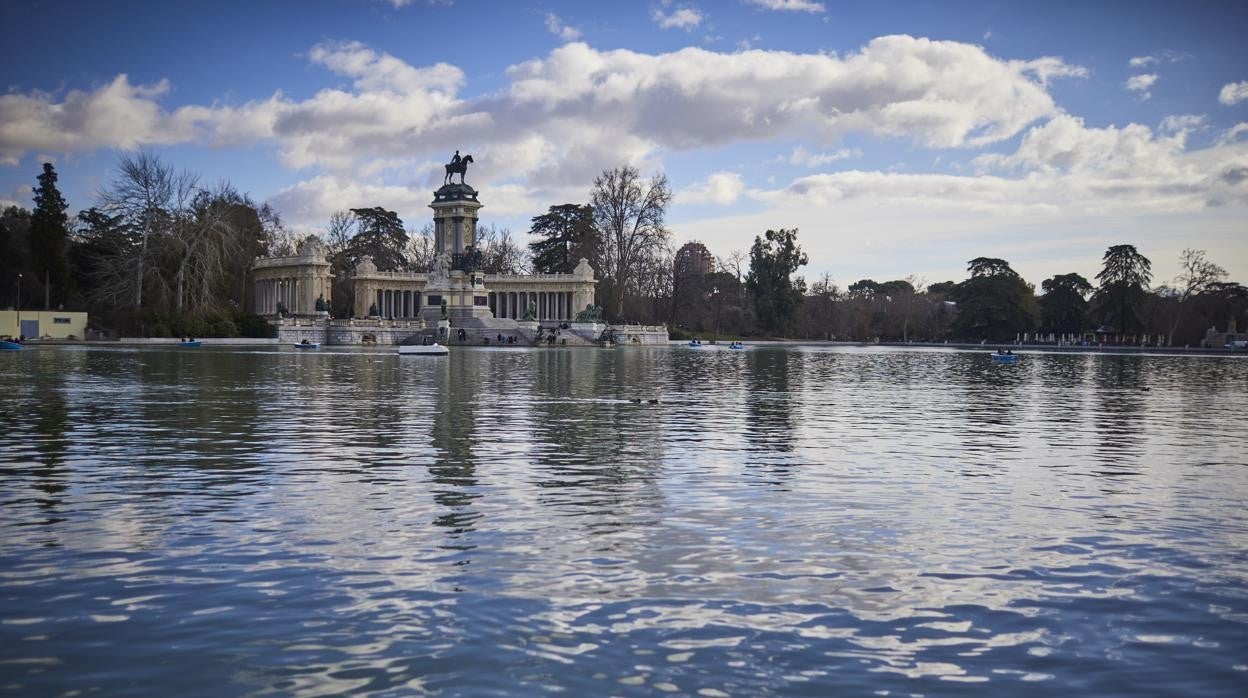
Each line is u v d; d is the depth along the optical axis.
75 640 12.14
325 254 198.38
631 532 17.70
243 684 10.90
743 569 15.40
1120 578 15.16
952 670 11.53
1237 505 20.84
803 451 28.41
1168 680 11.30
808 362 99.12
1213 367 97.62
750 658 11.78
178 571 14.95
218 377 58.94
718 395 49.75
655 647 12.09
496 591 14.12
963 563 15.91
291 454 26.67
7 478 22.67
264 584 14.34
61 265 148.38
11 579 14.52
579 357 103.25
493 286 192.75
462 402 43.16
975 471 25.12
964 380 68.50
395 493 21.08
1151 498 21.58
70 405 40.25
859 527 18.36
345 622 12.80
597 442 29.81
